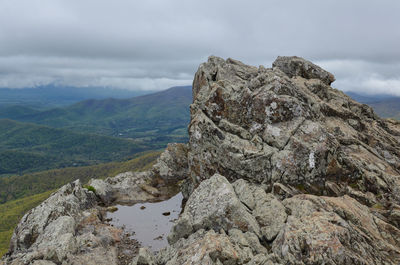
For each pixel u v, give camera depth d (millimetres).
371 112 41750
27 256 20031
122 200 40219
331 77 45344
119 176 46625
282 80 32938
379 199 23984
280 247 17906
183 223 22453
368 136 34094
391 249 17469
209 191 24969
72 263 21141
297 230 18000
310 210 20953
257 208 23344
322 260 15711
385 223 19984
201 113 35375
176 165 48438
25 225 27438
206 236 18844
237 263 17234
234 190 26078
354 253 16125
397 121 42906
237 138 31891
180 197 41531
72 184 37406
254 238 19875
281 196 26094
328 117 35219
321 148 26922
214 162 32531
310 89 39281
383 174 25984
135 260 20766
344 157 27062
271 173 28344
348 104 41031
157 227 31453
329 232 17031
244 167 29516
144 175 47594
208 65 47531
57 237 24312
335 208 20656
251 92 33500
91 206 36688
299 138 28578
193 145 34938
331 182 26562
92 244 24734
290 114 30781
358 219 19719
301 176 27234
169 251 21578
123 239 28172
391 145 33594
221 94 34438
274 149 29078
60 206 30719
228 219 21547
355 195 24688
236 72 43344
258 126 31875
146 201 40125
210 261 16344
